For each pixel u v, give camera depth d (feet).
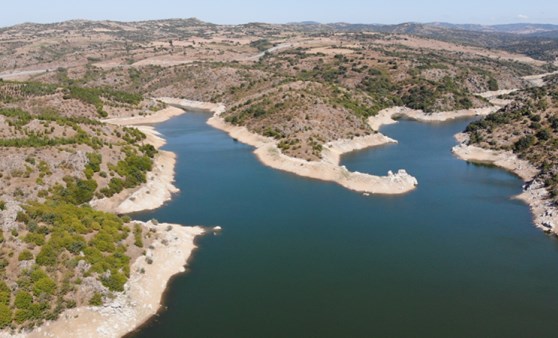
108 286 213.66
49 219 239.09
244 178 421.59
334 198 374.43
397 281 246.27
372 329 204.64
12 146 351.87
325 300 226.58
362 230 311.68
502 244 294.25
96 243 235.20
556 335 203.31
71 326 195.31
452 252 281.74
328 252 278.05
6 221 226.58
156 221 293.64
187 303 222.07
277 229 310.24
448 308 222.28
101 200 332.19
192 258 266.57
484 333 203.92
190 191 384.27
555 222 318.04
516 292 238.07
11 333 187.01
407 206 359.46
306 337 198.18
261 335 199.11
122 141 447.42
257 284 239.91
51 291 202.28
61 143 374.63
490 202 370.73
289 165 451.94
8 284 199.72
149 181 376.68
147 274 233.96
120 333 199.82
